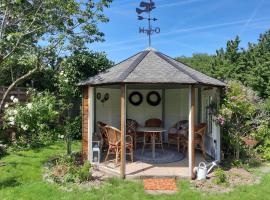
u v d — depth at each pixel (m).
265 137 6.45
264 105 7.04
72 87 6.88
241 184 4.43
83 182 4.42
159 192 4.08
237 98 5.52
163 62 5.37
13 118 5.59
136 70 4.98
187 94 7.35
